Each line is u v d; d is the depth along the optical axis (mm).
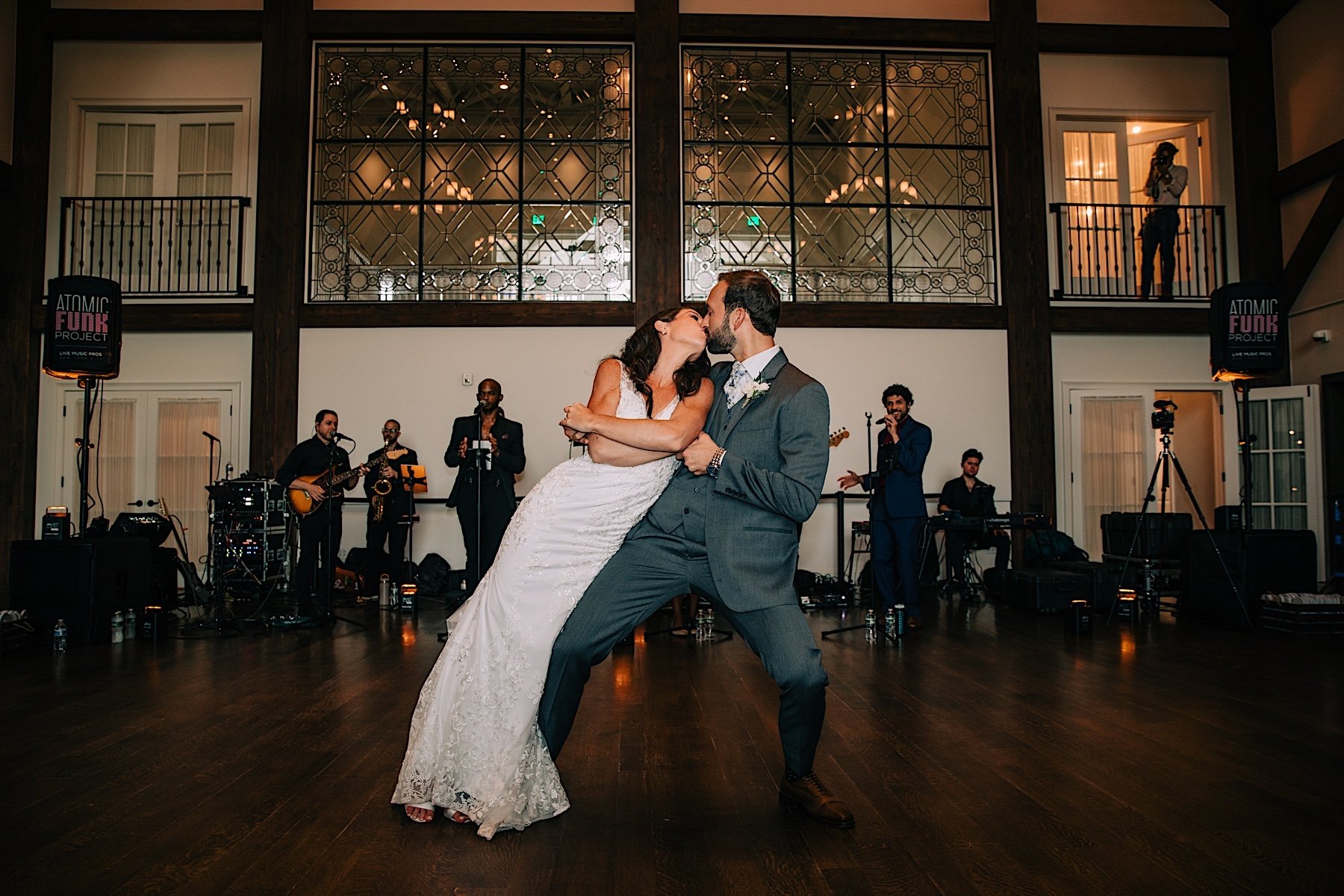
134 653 4398
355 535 7496
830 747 2627
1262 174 8203
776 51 8258
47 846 1813
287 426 7543
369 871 1687
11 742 2664
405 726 2869
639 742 2678
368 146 8070
